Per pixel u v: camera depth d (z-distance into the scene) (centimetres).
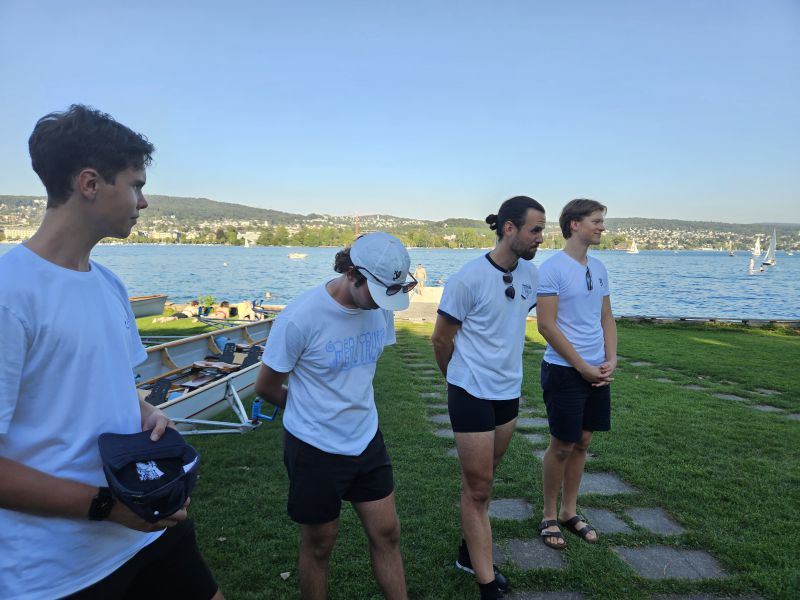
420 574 303
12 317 129
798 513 378
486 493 281
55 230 145
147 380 620
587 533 342
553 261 329
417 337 1290
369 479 237
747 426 578
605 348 342
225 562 313
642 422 589
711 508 385
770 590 288
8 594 138
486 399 279
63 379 140
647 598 283
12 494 130
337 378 228
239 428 482
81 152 141
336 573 303
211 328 1321
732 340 1285
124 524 145
